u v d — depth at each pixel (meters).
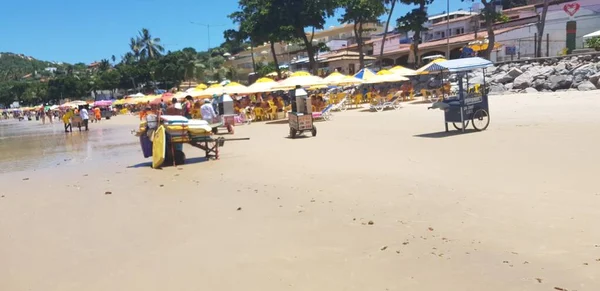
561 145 11.23
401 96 34.09
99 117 51.44
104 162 14.88
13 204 9.12
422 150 12.28
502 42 42.00
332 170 10.36
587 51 32.88
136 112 68.00
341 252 5.41
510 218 6.18
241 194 8.66
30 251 6.20
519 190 7.51
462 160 10.41
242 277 4.89
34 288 5.00
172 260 5.51
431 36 60.09
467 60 15.45
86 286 4.95
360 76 32.19
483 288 4.30
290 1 49.84
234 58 99.25
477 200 7.12
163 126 12.65
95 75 118.62
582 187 7.40
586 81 26.67
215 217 7.22
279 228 6.45
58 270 5.46
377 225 6.29
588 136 12.20
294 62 72.00
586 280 4.33
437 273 4.68
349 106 34.44
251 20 51.47
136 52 115.50
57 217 7.88
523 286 4.29
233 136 20.05
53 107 72.81
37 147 22.72
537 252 5.04
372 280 4.62
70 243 6.42
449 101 15.68
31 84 137.62
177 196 8.89
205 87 42.81
